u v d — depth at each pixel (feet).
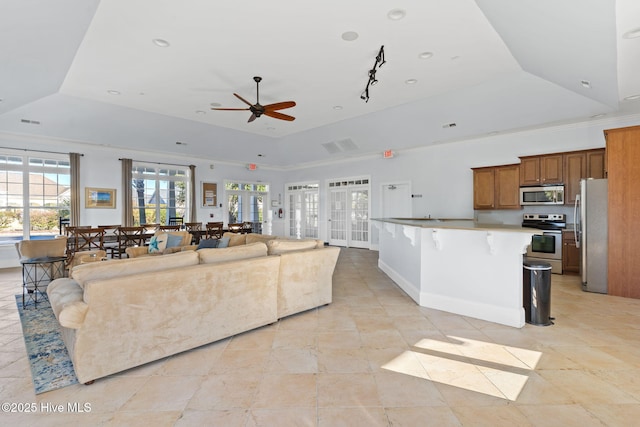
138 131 21.06
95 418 5.40
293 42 10.78
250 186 32.45
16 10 7.79
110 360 6.63
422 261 11.72
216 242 16.57
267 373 6.91
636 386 6.35
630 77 10.35
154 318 7.22
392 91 15.69
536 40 9.75
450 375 6.81
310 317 10.50
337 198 29.66
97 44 10.77
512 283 9.62
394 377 6.73
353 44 10.95
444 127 19.38
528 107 15.93
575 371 6.94
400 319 10.27
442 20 9.55
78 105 17.07
